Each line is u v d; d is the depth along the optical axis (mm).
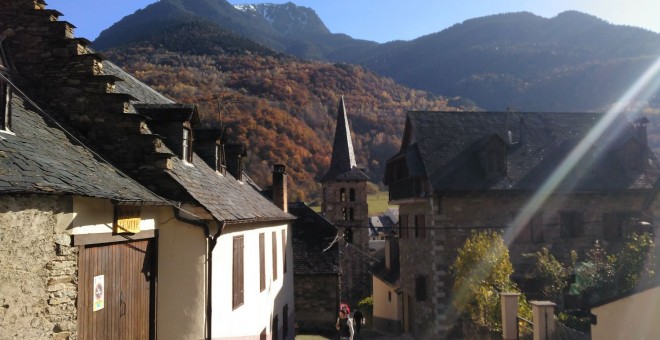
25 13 10023
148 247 9773
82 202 7227
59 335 6656
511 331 13773
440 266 23703
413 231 27531
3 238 5707
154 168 9992
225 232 11352
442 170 24766
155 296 9891
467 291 19344
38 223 6270
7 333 5754
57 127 8906
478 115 28375
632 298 10250
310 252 27547
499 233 24203
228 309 11500
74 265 7000
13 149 6473
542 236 24453
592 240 24719
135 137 10031
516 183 24547
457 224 24078
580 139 27469
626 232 24359
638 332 10070
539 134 27516
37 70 10055
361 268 45719
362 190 46500
